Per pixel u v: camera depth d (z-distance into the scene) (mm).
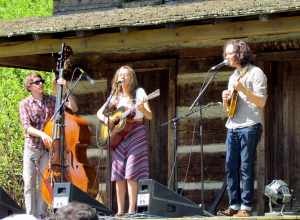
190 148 14211
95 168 14797
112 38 13586
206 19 12633
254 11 12320
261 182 13516
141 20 13102
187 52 14336
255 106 11211
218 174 14008
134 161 11797
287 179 13711
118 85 12055
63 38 13875
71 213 6996
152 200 11156
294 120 13773
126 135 11906
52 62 15289
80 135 12875
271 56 13750
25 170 12742
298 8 12086
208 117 14156
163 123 14594
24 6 26500
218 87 14156
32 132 12648
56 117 12367
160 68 14594
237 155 11328
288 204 13305
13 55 14234
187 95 14352
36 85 12805
